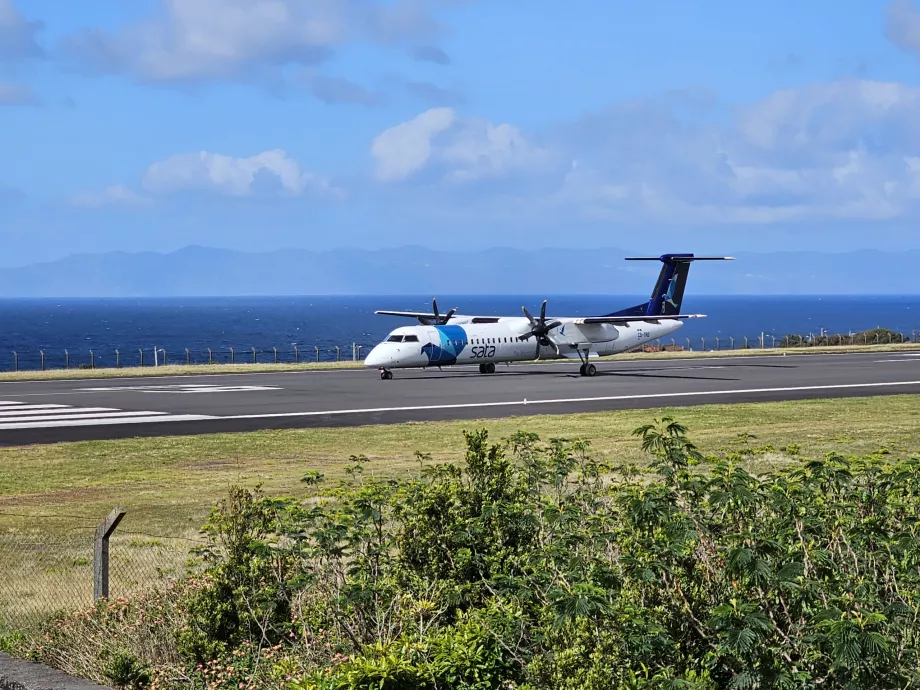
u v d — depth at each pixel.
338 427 35.38
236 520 11.45
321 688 7.59
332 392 48.94
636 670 7.75
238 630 10.64
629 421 36.50
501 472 11.79
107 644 10.92
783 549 8.52
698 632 8.33
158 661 10.55
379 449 30.25
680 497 10.34
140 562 15.53
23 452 29.95
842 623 7.10
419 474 25.14
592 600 7.82
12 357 159.88
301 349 174.75
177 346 195.25
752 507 10.09
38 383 56.00
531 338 62.38
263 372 64.75
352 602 9.96
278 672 9.02
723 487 9.83
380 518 11.58
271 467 27.08
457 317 66.38
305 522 12.24
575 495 13.09
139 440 32.34
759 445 29.70
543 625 8.33
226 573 11.01
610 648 7.58
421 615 9.37
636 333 66.50
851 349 89.31
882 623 7.66
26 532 18.16
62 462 28.09
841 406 41.66
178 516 19.92
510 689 8.09
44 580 14.49
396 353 56.88
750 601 8.38
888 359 75.62
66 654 10.88
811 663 7.74
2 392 49.97
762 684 7.43
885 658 7.10
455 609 10.21
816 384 52.53
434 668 7.82
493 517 10.99
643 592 8.72
